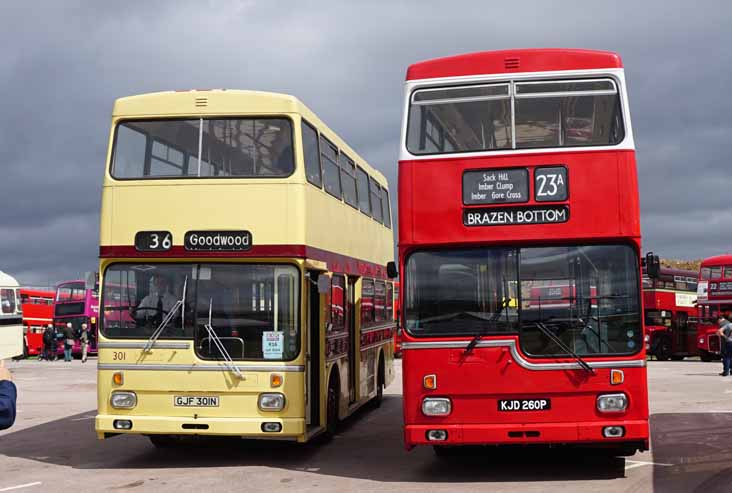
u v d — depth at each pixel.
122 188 12.09
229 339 11.73
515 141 10.52
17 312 27.30
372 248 18.14
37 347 52.72
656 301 41.16
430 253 10.52
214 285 11.86
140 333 11.84
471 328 10.31
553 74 10.67
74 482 10.73
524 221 10.38
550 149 10.43
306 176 12.20
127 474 11.30
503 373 10.20
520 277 10.33
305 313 11.84
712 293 40.22
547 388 10.13
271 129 12.09
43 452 13.35
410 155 10.66
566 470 11.12
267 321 11.76
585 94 10.58
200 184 11.98
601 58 10.65
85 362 44.28
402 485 10.26
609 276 10.24
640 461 11.80
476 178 10.49
